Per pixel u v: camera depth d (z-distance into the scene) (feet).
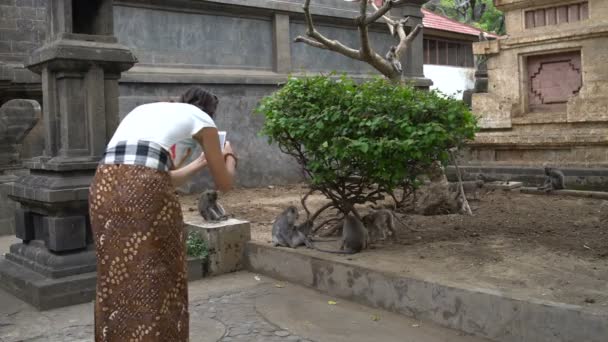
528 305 12.93
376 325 14.94
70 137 18.52
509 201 30.25
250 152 40.93
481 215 25.94
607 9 34.99
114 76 19.44
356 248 18.97
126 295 8.55
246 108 40.63
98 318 8.82
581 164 35.35
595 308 12.26
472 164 40.45
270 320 15.42
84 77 18.75
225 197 35.96
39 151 34.47
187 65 37.96
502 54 40.19
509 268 16.51
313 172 19.80
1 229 29.63
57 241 17.87
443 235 21.54
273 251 19.97
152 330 8.52
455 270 16.40
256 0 40.47
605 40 34.86
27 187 19.02
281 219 20.45
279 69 42.39
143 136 8.93
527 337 12.96
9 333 14.92
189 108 9.48
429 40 68.33
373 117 18.25
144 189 8.61
